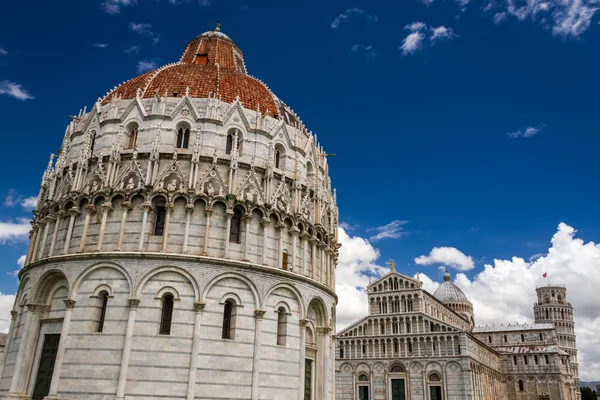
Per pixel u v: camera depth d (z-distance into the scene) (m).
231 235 48.78
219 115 53.03
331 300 58.06
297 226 53.25
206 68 61.88
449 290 196.12
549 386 159.12
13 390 43.97
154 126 51.25
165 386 41.81
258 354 45.38
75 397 41.44
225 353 44.19
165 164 49.53
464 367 118.19
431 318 126.31
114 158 49.25
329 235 60.25
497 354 164.38
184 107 52.31
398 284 134.88
